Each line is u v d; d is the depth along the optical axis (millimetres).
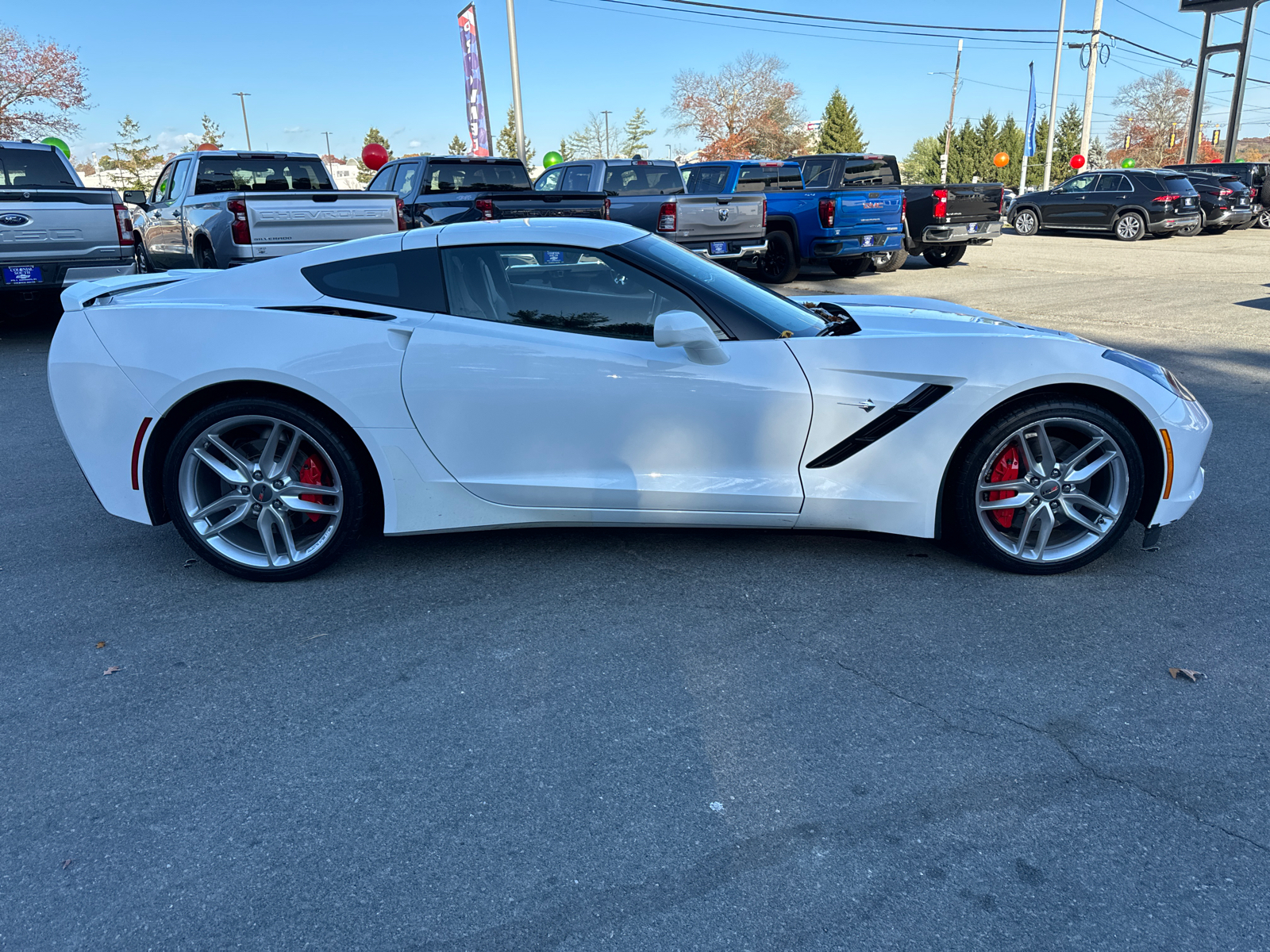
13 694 2686
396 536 3361
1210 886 1869
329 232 8523
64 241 8195
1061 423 3172
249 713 2568
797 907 1837
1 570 3584
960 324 3523
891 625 2998
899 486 3242
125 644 2971
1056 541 3371
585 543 3730
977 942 1740
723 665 2777
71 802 2205
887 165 13922
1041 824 2059
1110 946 1727
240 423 3273
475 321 3258
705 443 3234
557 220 3521
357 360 3189
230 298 3352
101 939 1800
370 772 2299
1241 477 4465
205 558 3393
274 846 2047
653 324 3242
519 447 3268
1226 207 21938
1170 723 2432
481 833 2070
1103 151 76562
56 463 5051
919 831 2043
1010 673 2697
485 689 2674
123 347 3273
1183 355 7605
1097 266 15227
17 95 31203
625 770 2287
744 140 63688
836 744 2371
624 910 1839
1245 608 3074
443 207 10125
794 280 13891
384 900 1880
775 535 3764
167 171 11164
